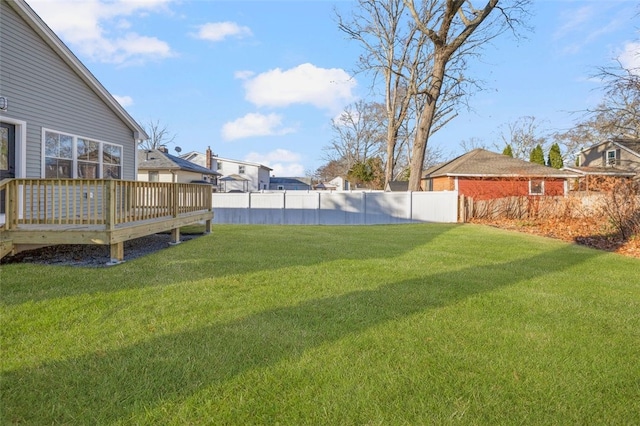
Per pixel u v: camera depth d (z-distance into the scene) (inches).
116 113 397.1
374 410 77.3
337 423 73.1
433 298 156.5
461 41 594.9
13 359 97.0
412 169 664.4
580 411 78.3
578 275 204.8
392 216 623.2
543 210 573.9
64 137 323.9
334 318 131.3
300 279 185.9
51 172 309.0
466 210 606.2
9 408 75.9
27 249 259.0
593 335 119.4
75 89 336.2
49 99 304.8
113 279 180.4
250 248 282.8
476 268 219.3
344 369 94.3
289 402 79.9
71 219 230.1
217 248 282.4
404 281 185.0
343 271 205.6
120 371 91.6
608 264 237.6
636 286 182.1
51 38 297.0
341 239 350.0
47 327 119.3
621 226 377.4
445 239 357.7
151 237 355.6
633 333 121.7
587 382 90.1
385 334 117.3
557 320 132.6
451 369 95.4
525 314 138.2
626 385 89.0
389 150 890.7
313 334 116.6
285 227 494.3
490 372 94.2
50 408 76.4
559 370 95.9
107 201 219.3
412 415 75.9
